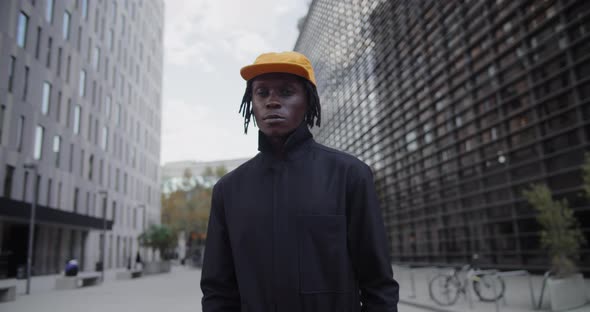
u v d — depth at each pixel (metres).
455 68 21.75
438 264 23.38
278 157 1.39
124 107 48.88
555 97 15.43
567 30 14.87
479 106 19.83
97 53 40.88
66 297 13.91
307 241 1.25
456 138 21.81
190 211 70.94
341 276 1.24
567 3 14.80
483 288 11.75
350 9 38.59
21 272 25.09
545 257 15.83
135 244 52.38
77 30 35.88
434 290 12.38
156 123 63.56
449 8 22.31
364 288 1.34
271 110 1.33
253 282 1.25
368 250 1.30
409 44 27.19
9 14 25.59
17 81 26.44
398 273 20.48
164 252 38.09
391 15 30.25
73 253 35.34
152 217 60.66
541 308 8.79
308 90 1.37
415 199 26.34
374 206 1.33
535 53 16.41
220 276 1.43
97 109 40.53
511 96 17.53
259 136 1.41
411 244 26.80
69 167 34.25
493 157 18.78
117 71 46.38
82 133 36.66
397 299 1.31
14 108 26.02
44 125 29.84
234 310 1.43
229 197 1.42
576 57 14.62
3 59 24.98
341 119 40.06
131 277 27.27
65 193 33.12
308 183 1.32
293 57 1.33
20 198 26.42
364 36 35.12
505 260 18.00
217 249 1.45
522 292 11.35
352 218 1.32
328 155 1.39
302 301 1.20
